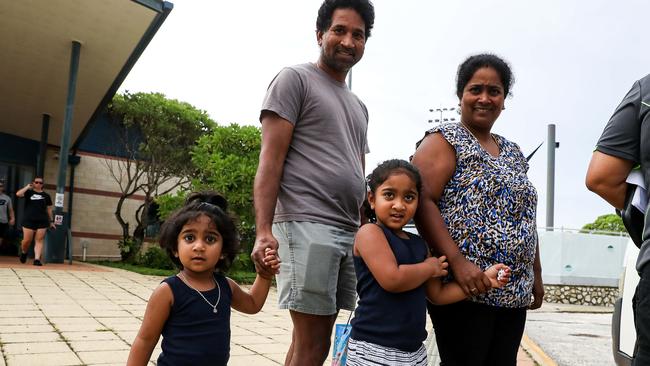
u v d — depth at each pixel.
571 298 14.27
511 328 2.29
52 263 10.98
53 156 15.89
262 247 2.26
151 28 10.17
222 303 2.35
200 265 2.29
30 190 10.52
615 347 3.58
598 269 14.50
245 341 5.02
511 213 2.21
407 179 2.20
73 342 4.30
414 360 2.15
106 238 16.61
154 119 15.59
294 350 2.59
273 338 5.25
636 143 1.80
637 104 1.79
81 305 6.12
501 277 2.04
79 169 16.34
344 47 2.63
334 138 2.59
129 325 5.12
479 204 2.20
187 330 2.24
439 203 2.29
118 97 15.34
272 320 6.42
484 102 2.31
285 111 2.48
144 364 2.27
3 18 9.88
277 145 2.46
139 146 15.98
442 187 2.26
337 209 2.53
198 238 2.31
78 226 16.17
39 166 13.89
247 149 11.53
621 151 1.81
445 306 2.28
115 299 6.79
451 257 2.14
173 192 17.56
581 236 14.50
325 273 2.43
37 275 8.67
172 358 2.20
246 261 11.29
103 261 15.02
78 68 11.66
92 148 16.53
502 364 2.29
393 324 2.12
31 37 10.49
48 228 10.91
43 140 14.00
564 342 6.70
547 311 11.56
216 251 2.33
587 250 14.52
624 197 1.82
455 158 2.26
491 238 2.17
